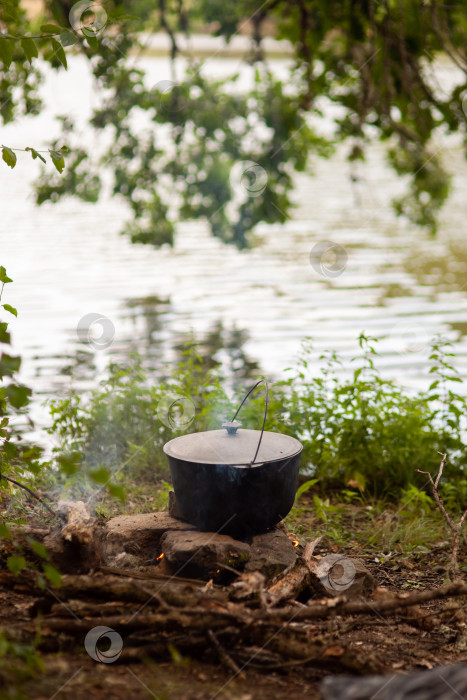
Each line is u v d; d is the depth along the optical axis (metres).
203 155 9.30
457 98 7.52
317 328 10.36
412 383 8.18
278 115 9.20
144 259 14.45
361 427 5.79
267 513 3.68
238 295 12.10
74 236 16.22
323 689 2.37
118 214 18.78
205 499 3.64
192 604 3.04
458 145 24.17
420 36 7.74
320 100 9.63
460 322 10.66
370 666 2.88
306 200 20.55
